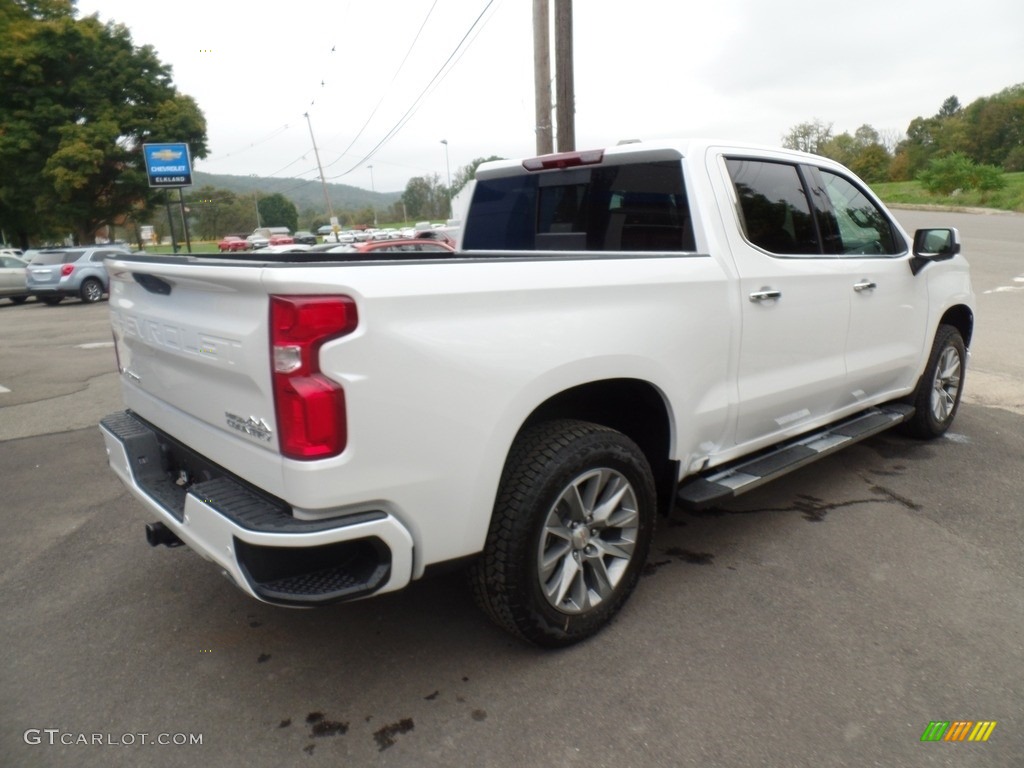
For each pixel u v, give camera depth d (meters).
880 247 4.51
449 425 2.40
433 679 2.78
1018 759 2.32
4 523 4.38
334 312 2.16
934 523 4.00
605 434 2.85
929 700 2.59
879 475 4.71
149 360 3.00
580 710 2.58
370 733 2.50
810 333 3.82
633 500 3.01
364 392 2.22
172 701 2.70
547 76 11.44
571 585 2.89
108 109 34.19
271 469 2.29
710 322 3.25
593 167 3.92
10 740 2.51
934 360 5.05
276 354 2.17
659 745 2.41
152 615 3.30
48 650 3.04
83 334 13.95
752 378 3.53
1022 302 12.11
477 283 2.45
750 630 3.04
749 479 3.53
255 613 3.29
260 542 2.22
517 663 2.86
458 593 3.41
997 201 43.44
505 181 4.46
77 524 4.35
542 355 2.61
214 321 2.44
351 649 2.99
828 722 2.49
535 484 2.64
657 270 3.04
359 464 2.24
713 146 3.53
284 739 2.49
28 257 27.48
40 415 7.17
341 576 2.38
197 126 36.66
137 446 3.04
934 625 3.04
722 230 3.40
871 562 3.59
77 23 33.66
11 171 34.34
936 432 5.32
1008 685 2.66
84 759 2.41
